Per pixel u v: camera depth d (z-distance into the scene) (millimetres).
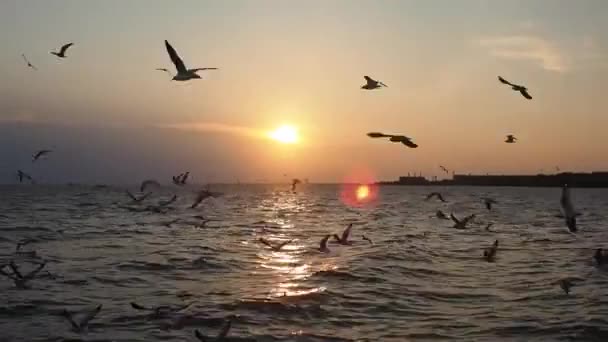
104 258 37312
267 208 103562
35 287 27844
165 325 21734
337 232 56406
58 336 20438
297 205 117062
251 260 36781
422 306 24906
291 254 39812
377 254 39000
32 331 21047
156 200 124438
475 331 21422
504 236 53312
